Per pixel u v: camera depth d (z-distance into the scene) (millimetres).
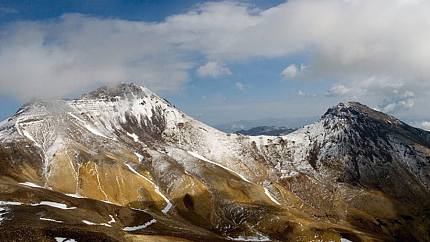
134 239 155125
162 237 168125
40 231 131125
